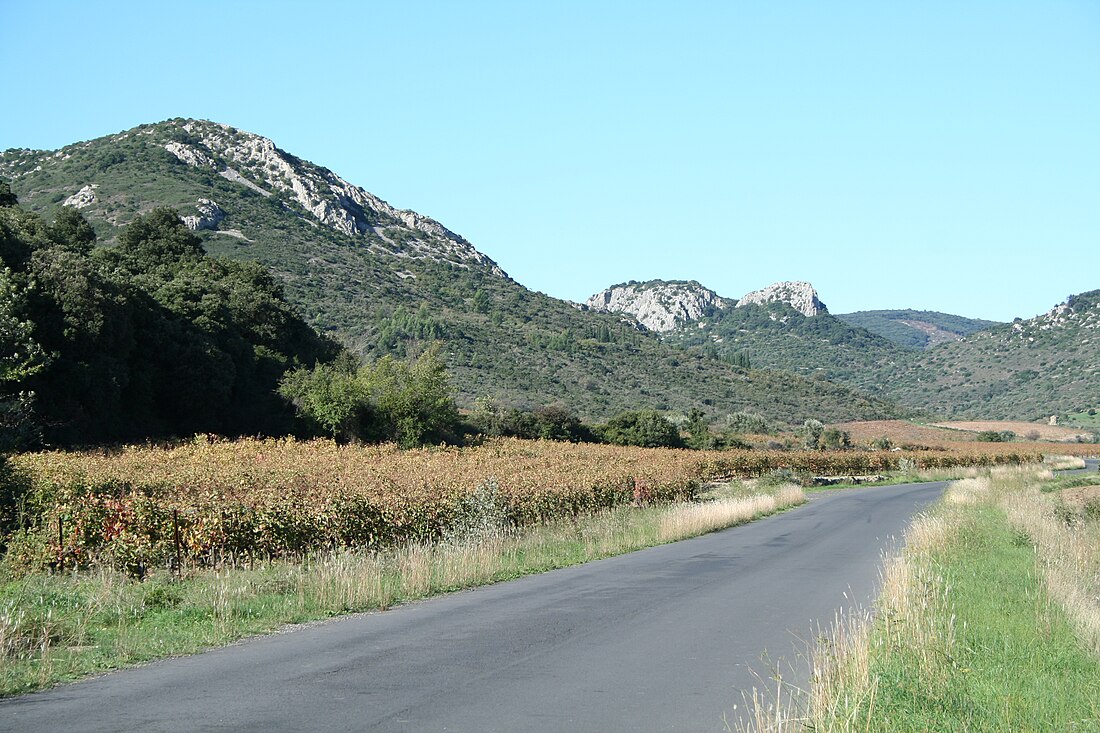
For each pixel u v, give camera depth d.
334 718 6.96
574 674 8.59
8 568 14.23
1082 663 9.01
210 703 7.41
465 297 166.12
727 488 42.62
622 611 12.28
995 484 45.28
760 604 12.93
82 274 40.75
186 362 46.88
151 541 15.24
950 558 16.84
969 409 178.50
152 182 161.38
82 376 39.28
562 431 68.06
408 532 18.53
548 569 17.12
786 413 123.31
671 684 8.23
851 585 14.95
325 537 16.98
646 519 25.66
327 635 10.52
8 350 25.61
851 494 45.47
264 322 58.19
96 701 7.46
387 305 133.00
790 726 6.55
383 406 49.59
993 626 10.55
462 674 8.55
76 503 15.77
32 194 155.88
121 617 10.89
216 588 12.66
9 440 21.08
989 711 6.99
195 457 31.50
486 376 103.12
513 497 22.42
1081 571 15.09
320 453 36.62
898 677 7.43
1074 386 165.50
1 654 8.54
